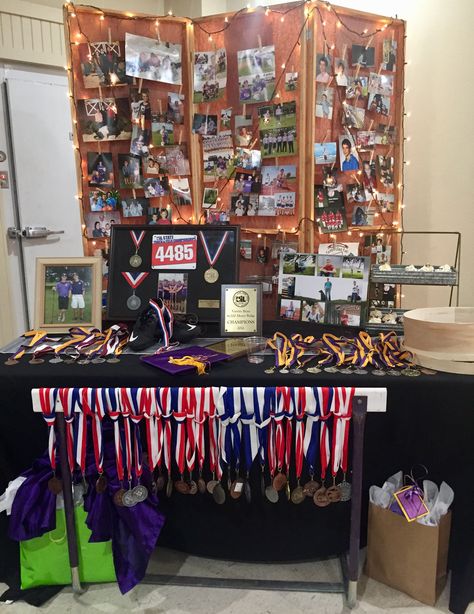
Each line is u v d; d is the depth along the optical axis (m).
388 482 1.47
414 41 2.31
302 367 1.42
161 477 1.46
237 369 1.40
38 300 1.79
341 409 1.25
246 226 2.09
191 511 1.54
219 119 2.02
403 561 1.42
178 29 1.95
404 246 2.52
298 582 1.48
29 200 3.19
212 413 1.27
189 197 2.05
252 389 1.25
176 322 1.69
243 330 1.70
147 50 1.90
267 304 2.13
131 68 1.88
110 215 2.01
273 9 1.89
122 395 1.25
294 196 2.01
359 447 1.28
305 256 1.80
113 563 1.43
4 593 1.46
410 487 1.41
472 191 2.13
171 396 1.26
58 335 1.75
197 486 1.42
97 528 1.35
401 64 2.07
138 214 2.01
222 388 1.26
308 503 1.51
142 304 1.83
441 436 1.38
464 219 2.19
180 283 1.84
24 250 3.20
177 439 1.32
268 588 1.47
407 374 1.34
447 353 1.33
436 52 2.21
